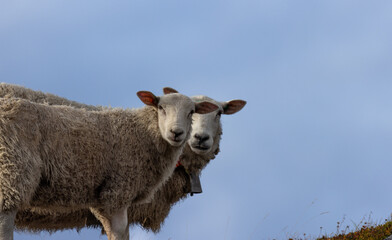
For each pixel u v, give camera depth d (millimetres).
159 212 40031
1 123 25953
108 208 29562
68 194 28344
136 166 30578
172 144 30516
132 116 31484
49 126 27531
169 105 31016
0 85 34781
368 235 37656
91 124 29516
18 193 25750
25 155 26172
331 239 38562
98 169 29234
